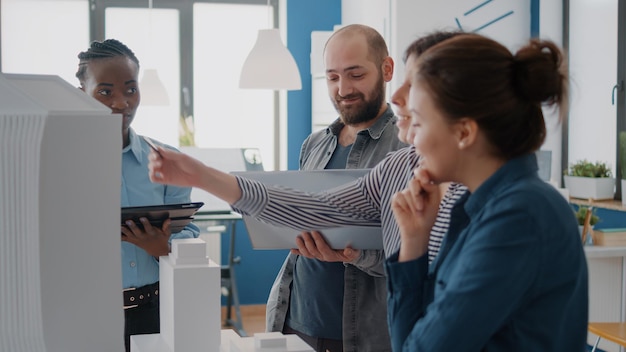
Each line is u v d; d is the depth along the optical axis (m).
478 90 1.05
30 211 1.09
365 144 2.06
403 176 1.63
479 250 1.04
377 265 1.81
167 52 6.09
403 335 1.18
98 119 1.13
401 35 4.86
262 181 1.72
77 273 1.14
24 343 1.12
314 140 2.29
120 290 1.17
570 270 1.08
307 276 2.06
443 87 1.05
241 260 6.18
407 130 1.42
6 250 1.09
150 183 2.24
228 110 6.25
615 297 4.41
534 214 1.04
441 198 1.35
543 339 1.07
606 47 4.75
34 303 1.11
